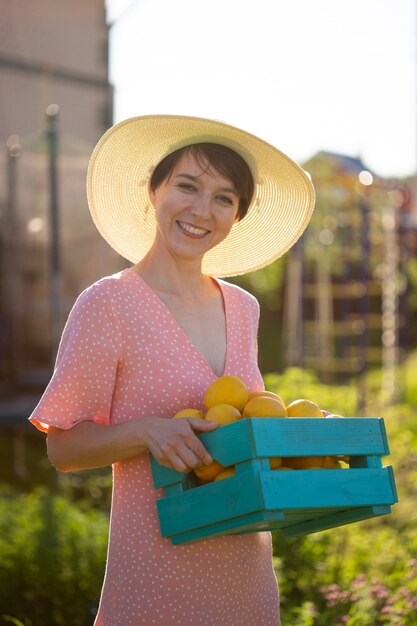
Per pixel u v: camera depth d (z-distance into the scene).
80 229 11.29
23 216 11.26
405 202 14.49
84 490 7.34
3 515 5.99
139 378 2.66
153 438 2.47
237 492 2.39
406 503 6.46
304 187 3.02
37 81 12.36
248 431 2.38
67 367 2.59
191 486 2.57
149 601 2.60
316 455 2.49
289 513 2.46
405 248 14.98
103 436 2.55
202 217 2.73
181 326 2.79
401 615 4.14
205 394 2.71
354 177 14.51
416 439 8.75
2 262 11.30
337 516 2.64
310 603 4.33
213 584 2.63
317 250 15.01
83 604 5.19
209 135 2.79
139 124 2.82
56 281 9.82
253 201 3.10
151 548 2.62
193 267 2.86
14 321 11.09
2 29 12.73
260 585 2.74
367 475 2.54
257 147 2.85
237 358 2.88
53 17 13.03
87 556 5.33
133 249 3.13
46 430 2.70
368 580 4.89
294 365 15.12
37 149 10.63
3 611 5.16
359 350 13.39
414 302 19.66
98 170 2.97
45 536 5.44
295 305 15.60
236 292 2.98
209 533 2.47
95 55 13.13
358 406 10.07
